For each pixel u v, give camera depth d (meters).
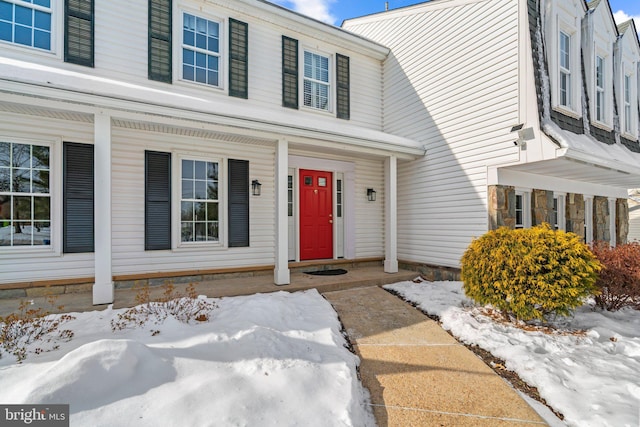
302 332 3.33
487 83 5.52
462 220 5.95
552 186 6.32
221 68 5.92
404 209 7.26
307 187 6.78
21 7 4.50
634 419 1.99
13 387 2.02
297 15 6.55
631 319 3.95
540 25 5.12
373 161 7.54
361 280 5.60
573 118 5.47
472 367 2.79
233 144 5.94
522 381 2.61
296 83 6.70
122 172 5.04
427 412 2.18
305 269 6.44
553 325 3.72
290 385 2.24
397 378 2.62
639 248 4.43
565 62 5.57
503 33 5.26
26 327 2.89
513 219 5.55
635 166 5.82
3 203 4.36
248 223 6.07
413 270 6.94
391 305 4.52
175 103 4.30
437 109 6.51
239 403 1.98
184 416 1.82
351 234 7.14
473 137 5.77
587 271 3.46
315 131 5.41
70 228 4.68
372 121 7.86
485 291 3.89
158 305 3.71
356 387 2.37
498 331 3.52
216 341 2.81
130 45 5.17
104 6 5.01
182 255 5.46
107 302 4.00
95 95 3.83
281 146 5.22
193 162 5.64
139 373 2.14
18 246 4.42
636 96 7.35
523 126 4.96
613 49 6.76
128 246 5.07
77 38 4.77
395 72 7.62
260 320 3.51
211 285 5.12
